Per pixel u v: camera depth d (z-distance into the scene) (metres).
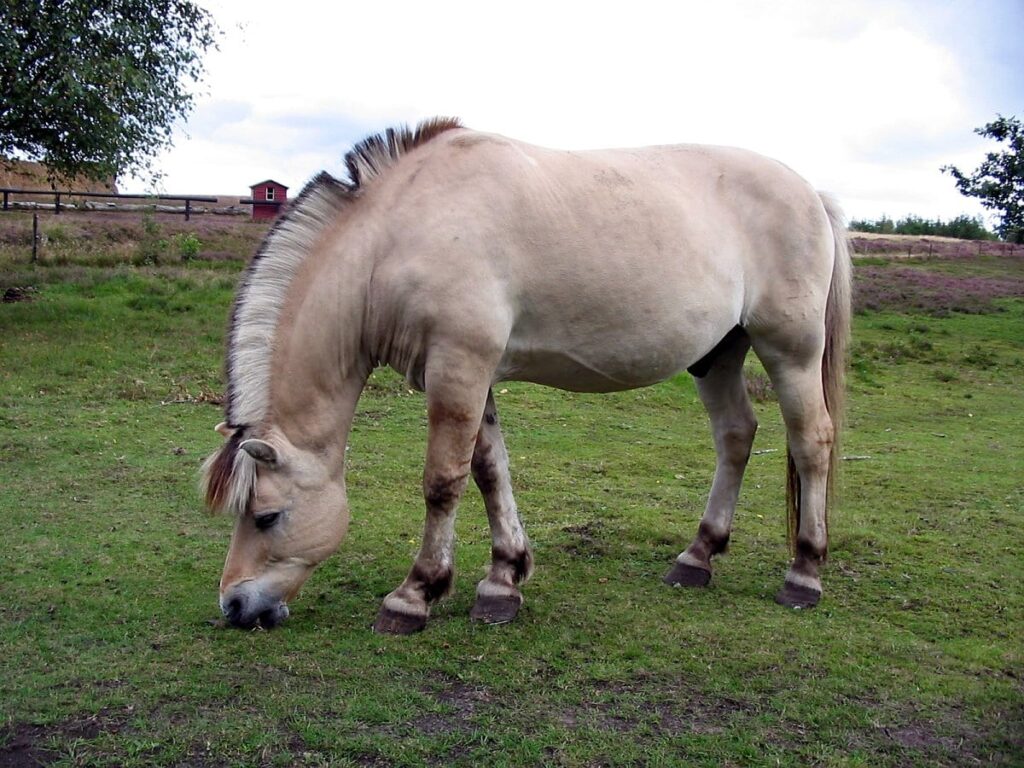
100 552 4.52
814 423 4.21
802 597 4.16
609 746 2.76
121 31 11.86
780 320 4.11
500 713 2.96
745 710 3.05
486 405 3.87
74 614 3.71
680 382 11.41
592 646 3.56
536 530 5.32
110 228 19.69
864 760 2.74
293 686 3.11
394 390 9.68
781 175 4.16
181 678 3.14
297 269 3.55
